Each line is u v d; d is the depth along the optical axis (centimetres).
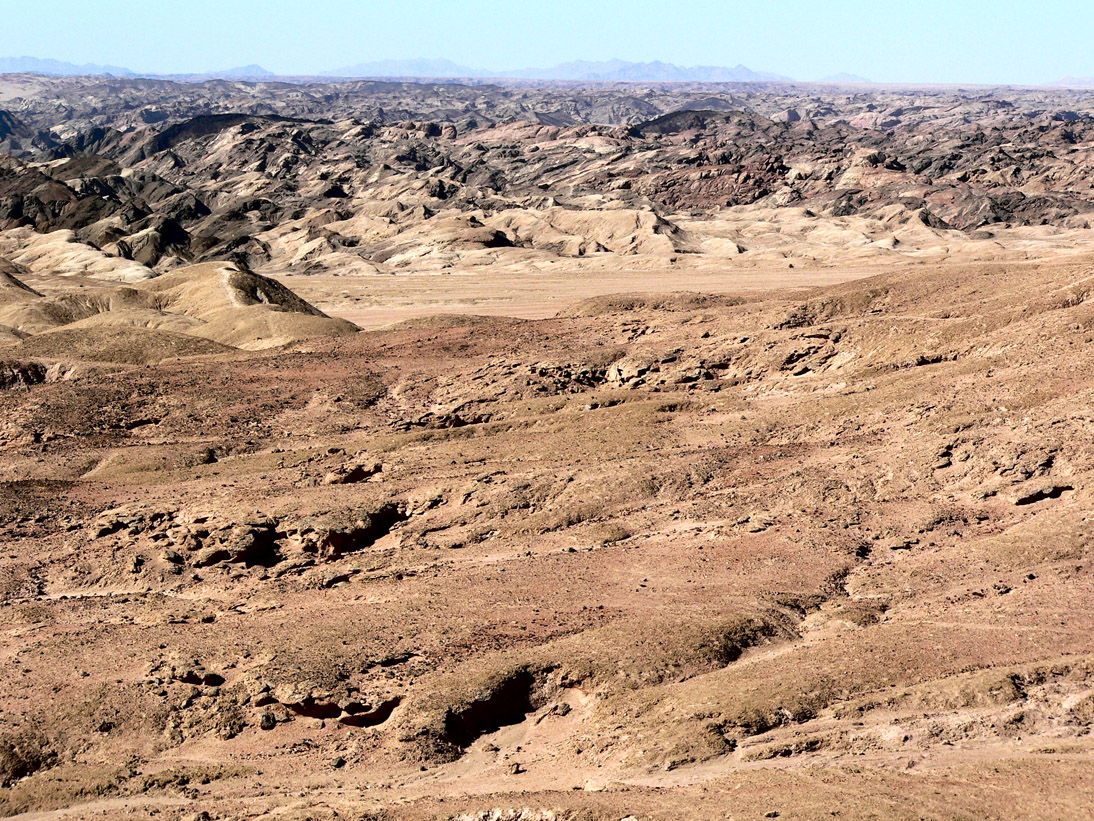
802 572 4203
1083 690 3056
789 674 3369
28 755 3569
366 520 5162
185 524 5328
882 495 4844
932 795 2562
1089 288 6384
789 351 7019
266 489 5766
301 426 7331
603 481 5275
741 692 3291
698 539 4675
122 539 5356
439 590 4328
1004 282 7388
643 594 4131
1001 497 4591
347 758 3406
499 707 3525
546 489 5275
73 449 6994
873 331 6888
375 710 3525
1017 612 3619
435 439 6556
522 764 3275
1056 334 5888
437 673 3622
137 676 3872
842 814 2489
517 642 3803
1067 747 2791
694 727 3145
